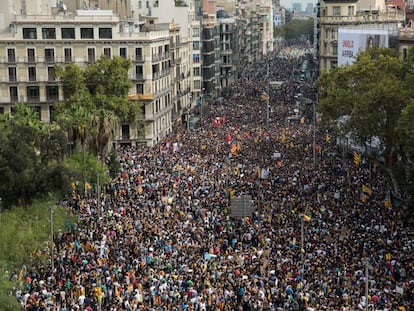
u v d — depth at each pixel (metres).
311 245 61.41
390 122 75.00
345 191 82.19
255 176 90.31
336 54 160.75
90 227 67.44
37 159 72.38
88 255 59.47
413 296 49.66
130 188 83.75
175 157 103.06
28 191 70.12
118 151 109.94
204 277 54.00
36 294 50.38
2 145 68.81
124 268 56.53
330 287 51.31
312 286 51.88
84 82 111.56
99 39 123.44
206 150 108.88
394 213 70.88
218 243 63.41
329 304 48.12
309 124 135.00
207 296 50.22
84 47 123.25
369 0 189.50
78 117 86.75
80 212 73.12
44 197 71.00
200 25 180.50
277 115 148.38
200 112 158.88
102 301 49.81
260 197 79.69
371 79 81.00
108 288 51.97
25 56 121.81
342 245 61.03
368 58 84.31
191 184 85.62
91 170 82.00
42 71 122.44
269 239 63.81
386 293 49.75
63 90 117.38
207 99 186.38
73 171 74.31
